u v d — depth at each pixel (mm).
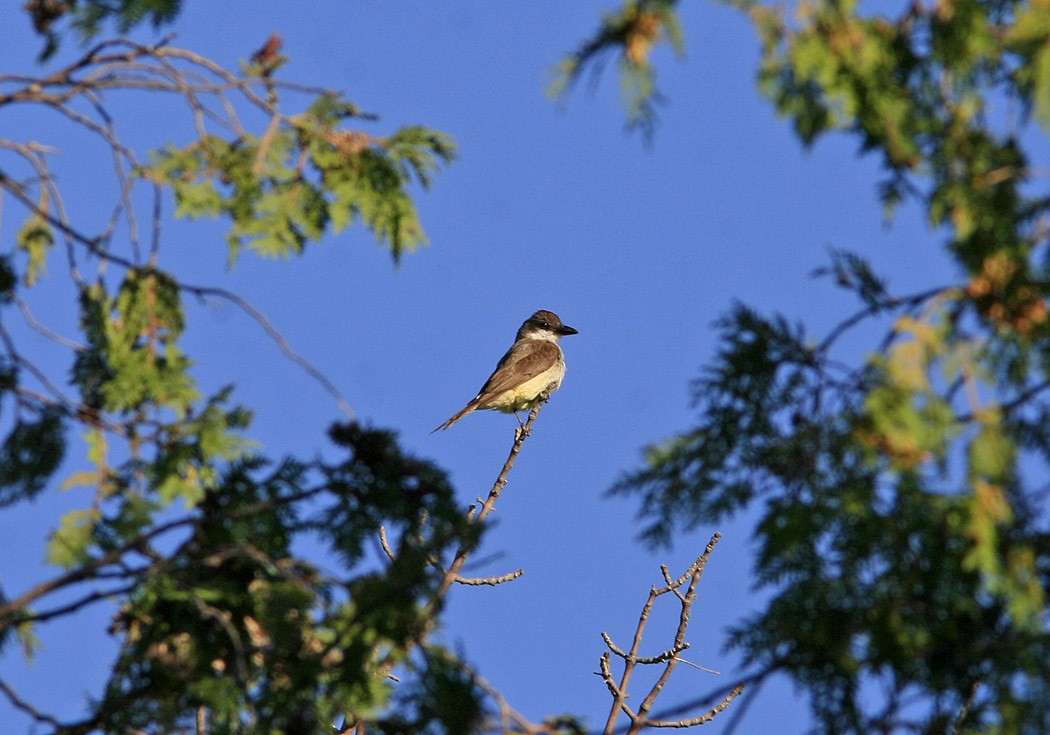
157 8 9781
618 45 8570
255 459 10172
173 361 10922
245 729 9203
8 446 10289
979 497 7742
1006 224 8141
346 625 9133
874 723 8094
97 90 10508
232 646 9758
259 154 10734
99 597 9477
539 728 8719
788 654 8305
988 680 7922
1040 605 7754
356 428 9484
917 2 8594
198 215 11125
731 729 8141
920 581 8070
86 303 11031
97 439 10477
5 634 10062
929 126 8539
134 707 9672
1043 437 7977
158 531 9602
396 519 9406
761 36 8453
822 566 8273
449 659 8945
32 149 10898
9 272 10602
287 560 9641
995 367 7996
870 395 7738
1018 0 9523
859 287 8547
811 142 8688
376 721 8977
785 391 8664
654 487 8883
